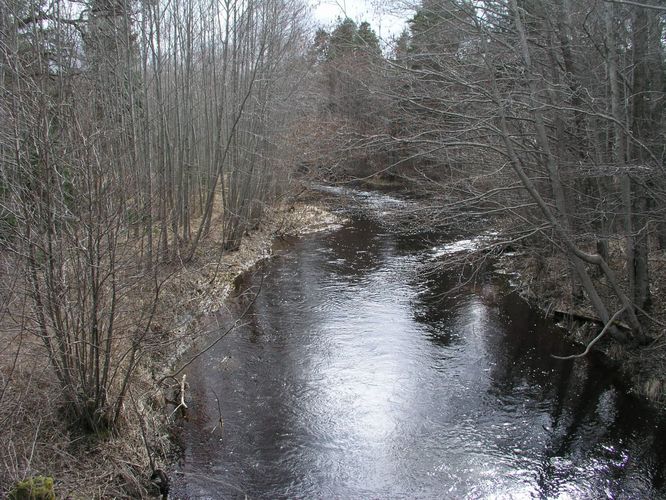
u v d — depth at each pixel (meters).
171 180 15.63
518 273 17.80
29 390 6.86
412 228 12.33
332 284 16.98
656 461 8.01
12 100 6.02
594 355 11.55
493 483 7.57
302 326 13.46
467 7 9.44
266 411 9.40
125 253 7.69
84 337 6.95
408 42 11.09
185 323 12.42
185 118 17.50
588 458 8.12
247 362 11.32
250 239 22.00
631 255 10.83
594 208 11.65
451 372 11.01
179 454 8.03
